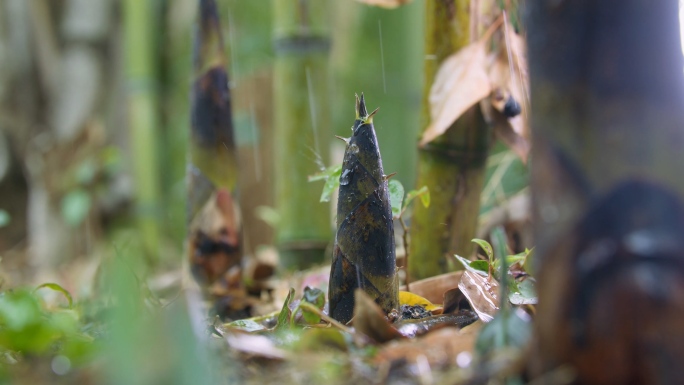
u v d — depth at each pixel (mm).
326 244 2439
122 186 3895
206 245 1934
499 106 1864
